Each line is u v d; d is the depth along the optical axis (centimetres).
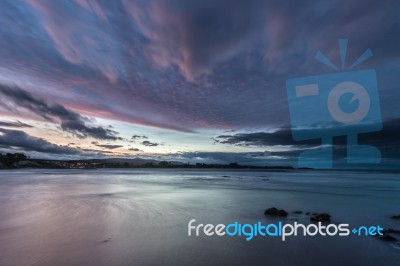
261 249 602
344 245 638
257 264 516
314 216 935
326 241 670
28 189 2039
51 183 2727
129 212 1044
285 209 1177
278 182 3253
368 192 1992
